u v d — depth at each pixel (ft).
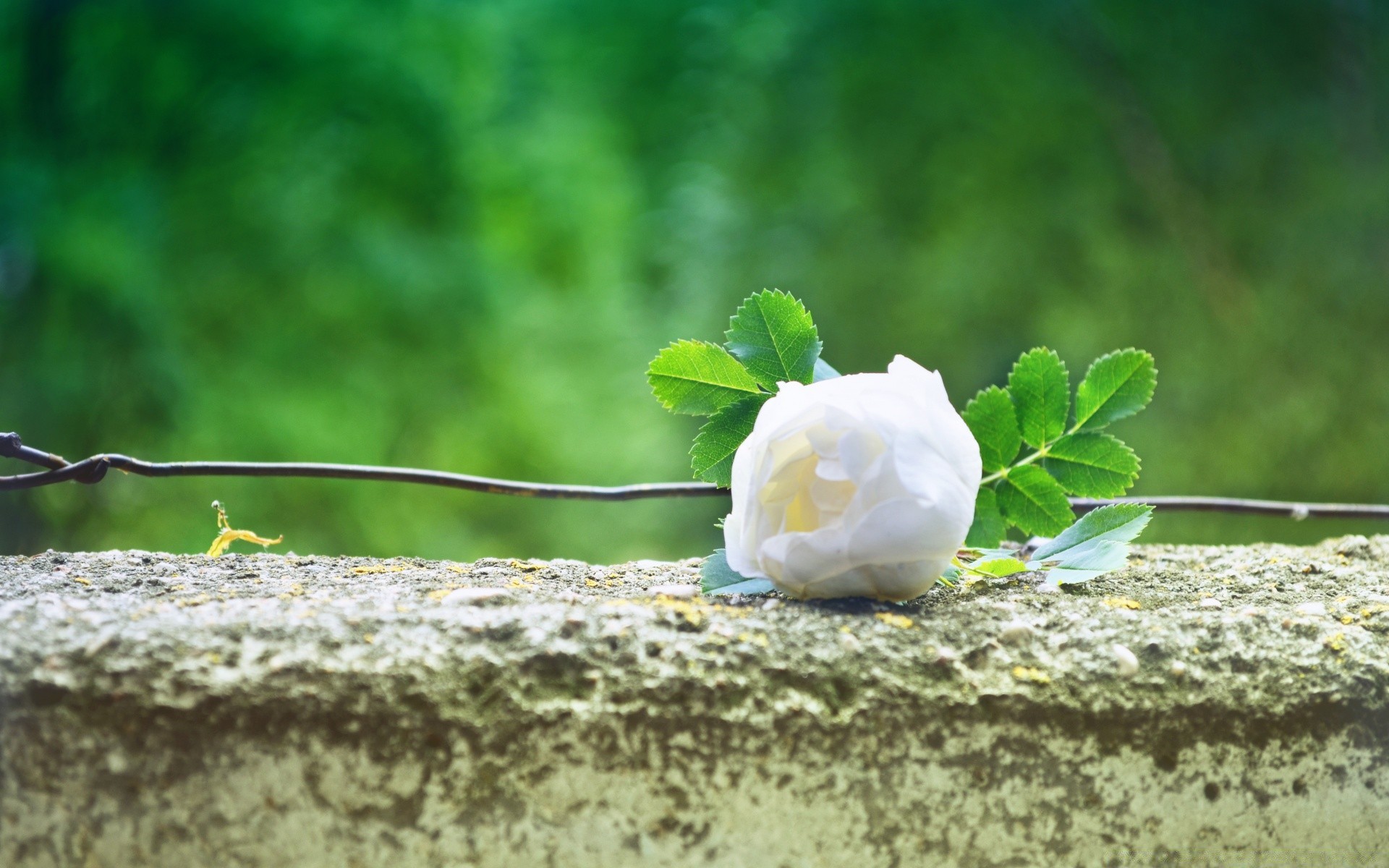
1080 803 1.82
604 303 10.40
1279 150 6.23
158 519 7.49
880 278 6.61
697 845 1.79
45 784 1.77
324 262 8.46
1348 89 6.30
